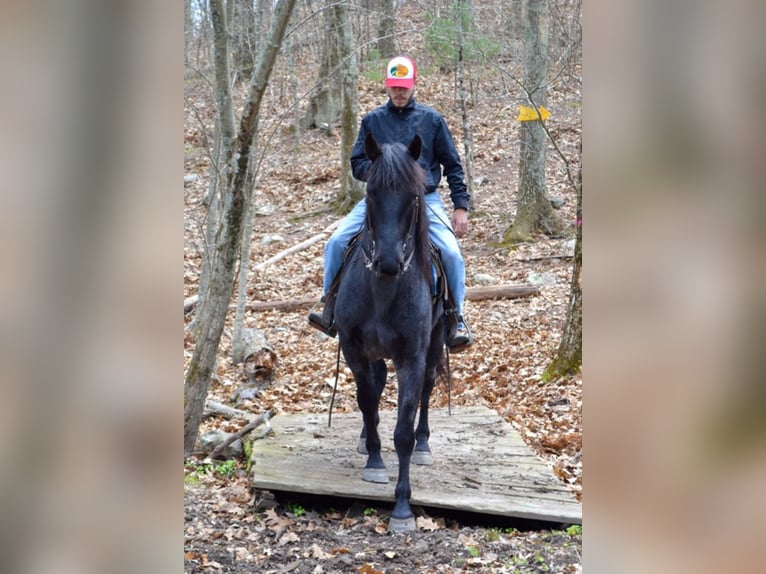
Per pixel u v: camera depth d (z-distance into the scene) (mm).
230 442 6156
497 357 8773
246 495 5242
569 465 5949
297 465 5512
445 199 15156
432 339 5535
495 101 18406
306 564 4219
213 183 8375
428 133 5512
